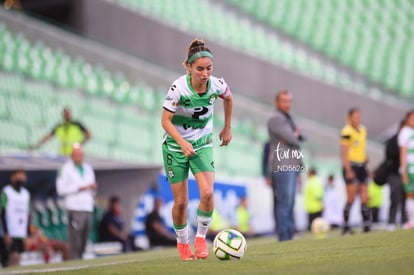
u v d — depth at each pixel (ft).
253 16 281.95
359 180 133.80
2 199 124.06
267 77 249.75
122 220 145.69
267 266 62.03
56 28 205.26
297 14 292.20
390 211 139.13
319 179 185.78
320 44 287.28
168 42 236.02
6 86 160.86
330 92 260.21
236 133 203.21
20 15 198.70
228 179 169.89
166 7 255.50
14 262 125.29
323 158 204.95
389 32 307.78
